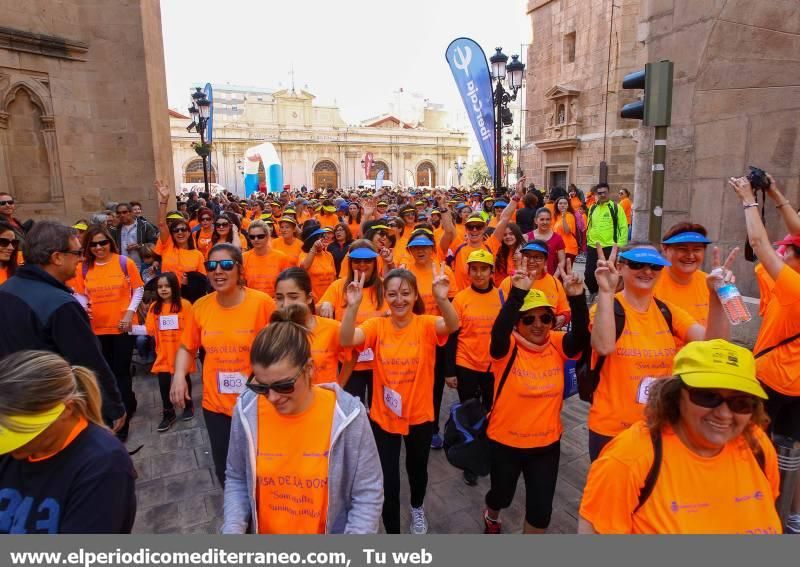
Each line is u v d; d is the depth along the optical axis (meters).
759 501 1.58
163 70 12.64
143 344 6.36
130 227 7.77
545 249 4.07
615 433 2.72
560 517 3.38
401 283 3.07
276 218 12.12
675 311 2.82
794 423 3.06
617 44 16.77
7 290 2.67
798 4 4.86
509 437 2.80
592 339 2.71
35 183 10.25
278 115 65.75
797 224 3.00
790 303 2.88
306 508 1.91
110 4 10.98
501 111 12.66
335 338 3.19
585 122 18.48
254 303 3.22
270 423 1.97
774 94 5.10
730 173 5.52
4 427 1.46
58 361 1.58
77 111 10.76
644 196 6.70
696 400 1.49
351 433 1.95
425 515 3.46
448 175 73.81
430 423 3.20
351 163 68.19
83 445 1.62
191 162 60.97
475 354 3.99
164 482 3.93
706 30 5.66
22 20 9.79
